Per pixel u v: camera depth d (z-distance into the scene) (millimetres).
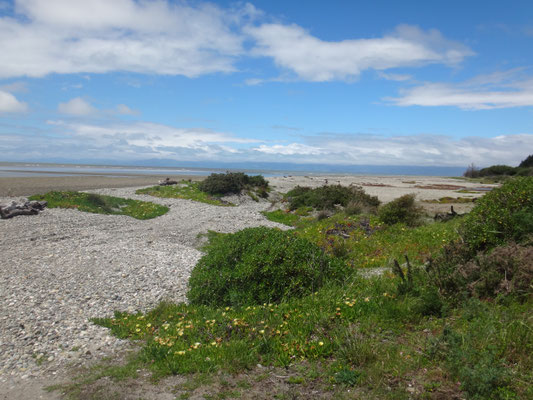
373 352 4906
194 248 14961
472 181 69688
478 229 8320
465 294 6051
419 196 37094
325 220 18562
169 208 25078
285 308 6738
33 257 11148
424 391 4133
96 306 7734
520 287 5984
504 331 4812
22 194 29750
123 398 4410
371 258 11539
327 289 7422
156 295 8547
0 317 6855
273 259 7695
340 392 4281
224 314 6742
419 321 5844
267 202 31594
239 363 5039
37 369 5281
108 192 31656
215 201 28641
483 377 3906
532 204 8312
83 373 5117
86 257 11141
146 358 5348
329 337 5531
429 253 10625
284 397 4270
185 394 4410
